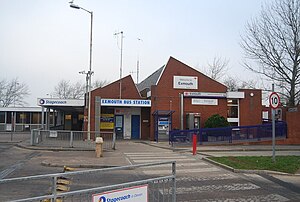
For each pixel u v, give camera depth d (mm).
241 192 9352
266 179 11258
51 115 46750
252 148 22125
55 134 22781
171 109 31453
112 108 33094
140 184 5020
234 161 14500
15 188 8766
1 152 19766
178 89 31859
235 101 32906
